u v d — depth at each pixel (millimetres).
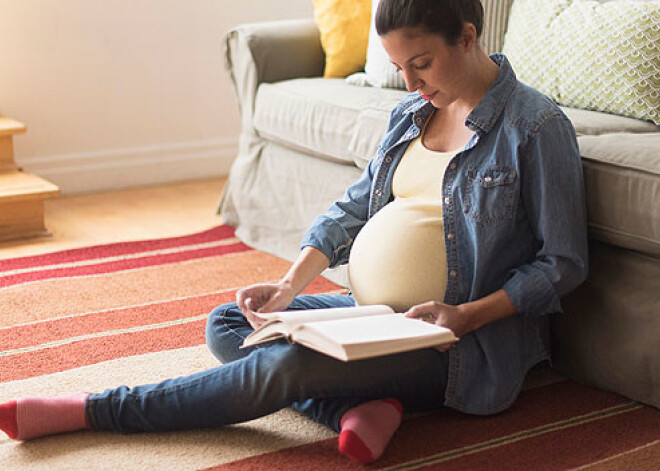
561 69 2340
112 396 1578
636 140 1747
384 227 1649
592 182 1702
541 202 1552
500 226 1563
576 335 1800
